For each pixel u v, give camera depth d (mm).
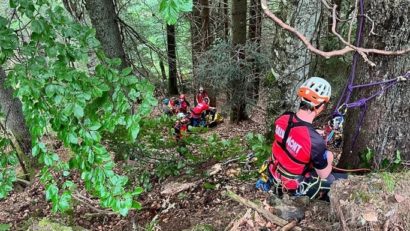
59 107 2236
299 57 5840
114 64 2531
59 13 2486
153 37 14148
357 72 3402
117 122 2330
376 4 2996
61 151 6043
